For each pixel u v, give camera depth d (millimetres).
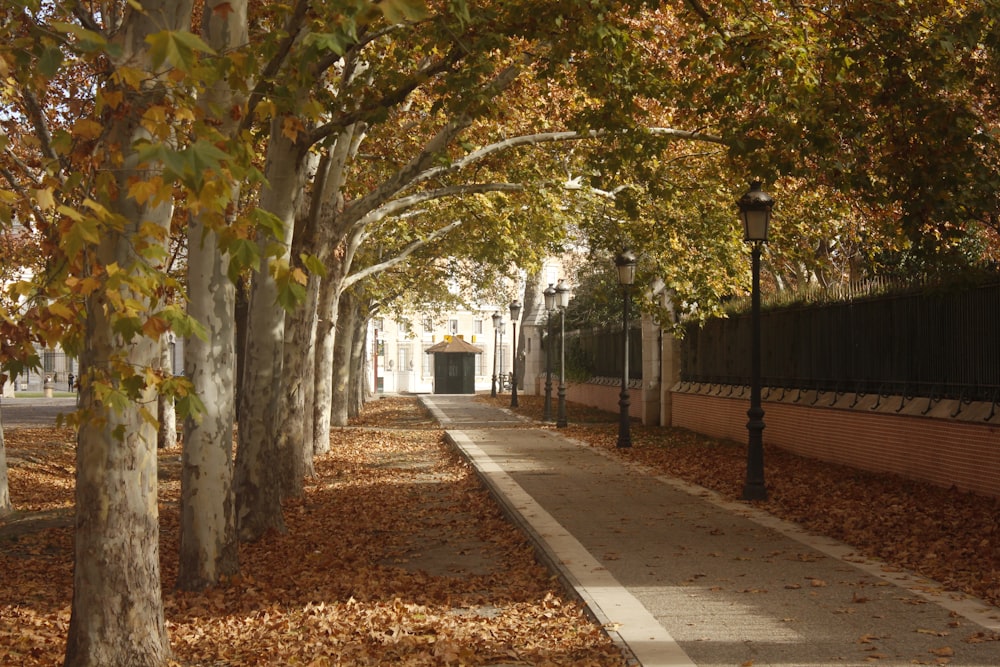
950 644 7141
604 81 13406
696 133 16797
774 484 16969
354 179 21750
